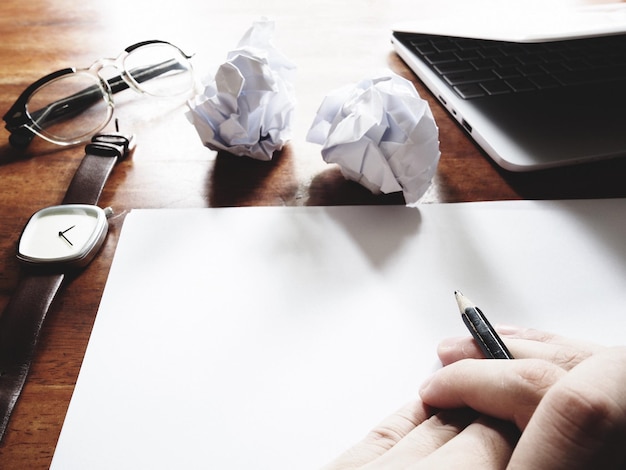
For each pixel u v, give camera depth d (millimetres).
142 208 425
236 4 746
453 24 542
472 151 478
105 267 382
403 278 369
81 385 310
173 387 309
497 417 255
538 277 368
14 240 402
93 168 451
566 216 411
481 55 564
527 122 469
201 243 393
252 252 387
